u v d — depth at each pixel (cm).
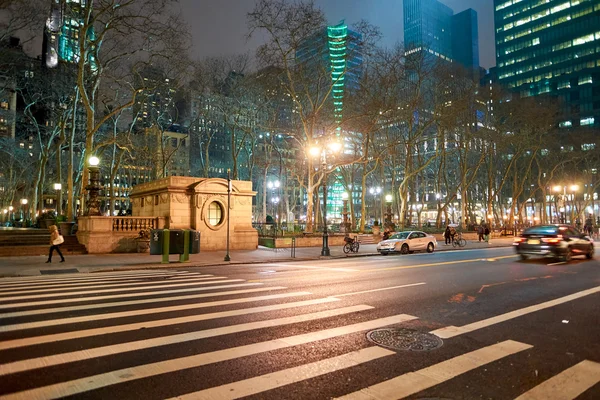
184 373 440
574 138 5628
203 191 2406
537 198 8219
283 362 477
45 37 3984
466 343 559
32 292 959
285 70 3275
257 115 4450
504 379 433
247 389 399
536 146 5119
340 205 11738
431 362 482
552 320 693
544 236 1733
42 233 2516
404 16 13475
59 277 1294
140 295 914
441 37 13600
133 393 387
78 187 4431
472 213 7144
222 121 4650
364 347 537
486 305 816
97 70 2970
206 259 1930
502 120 5678
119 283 1120
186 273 1387
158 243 1723
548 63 10806
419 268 1509
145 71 3375
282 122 4528
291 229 3597
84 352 507
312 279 1197
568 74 10300
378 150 4512
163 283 1116
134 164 5244
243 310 754
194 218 2400
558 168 6469
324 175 2420
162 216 2422
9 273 1383
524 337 591
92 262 1756
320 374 441
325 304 814
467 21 15888
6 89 3697
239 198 2577
